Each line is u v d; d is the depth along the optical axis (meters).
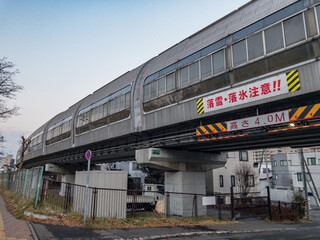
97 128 21.52
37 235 8.68
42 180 14.01
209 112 12.33
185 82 13.88
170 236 9.97
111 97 19.94
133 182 43.28
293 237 11.59
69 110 30.02
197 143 14.73
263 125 9.99
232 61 11.57
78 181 14.36
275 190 41.38
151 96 16.06
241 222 15.38
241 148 17.61
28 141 45.59
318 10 8.88
